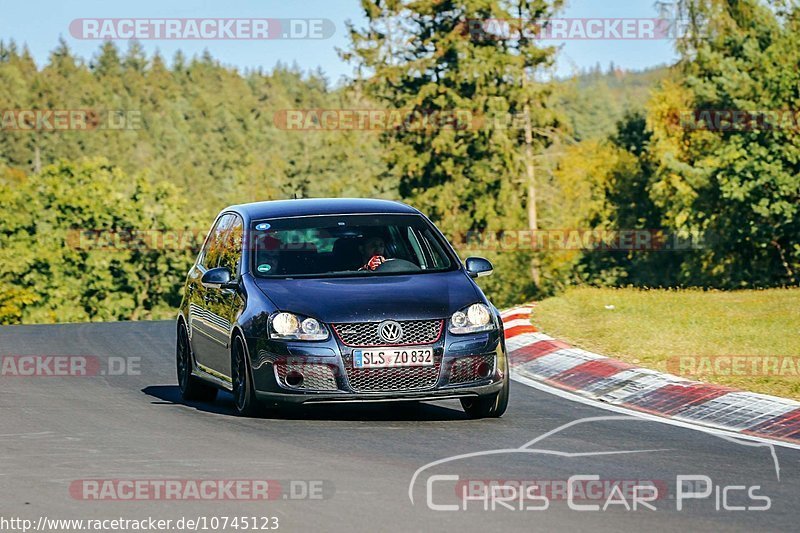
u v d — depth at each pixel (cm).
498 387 3466
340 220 3853
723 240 18812
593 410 3694
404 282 3581
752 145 17700
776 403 3584
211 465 2758
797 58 17888
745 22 18500
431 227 3906
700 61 18525
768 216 17775
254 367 3438
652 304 6431
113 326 7062
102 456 2888
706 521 2225
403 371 3353
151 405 3878
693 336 5000
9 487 2538
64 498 2430
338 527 2167
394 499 2394
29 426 3391
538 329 5453
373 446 3009
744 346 4709
